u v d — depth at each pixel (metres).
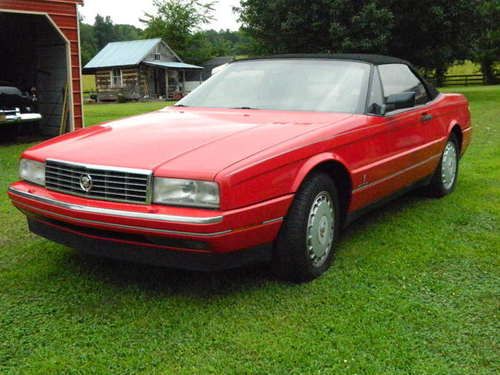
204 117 4.05
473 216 5.09
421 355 2.70
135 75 44.44
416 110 4.86
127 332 2.96
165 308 3.23
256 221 3.12
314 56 4.70
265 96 4.40
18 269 3.86
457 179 6.45
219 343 2.83
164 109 4.60
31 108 11.16
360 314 3.13
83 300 3.35
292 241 3.39
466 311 3.17
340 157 3.71
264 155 3.17
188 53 59.47
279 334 2.91
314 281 3.61
